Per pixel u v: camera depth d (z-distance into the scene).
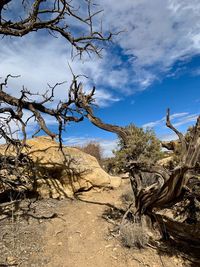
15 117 9.70
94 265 6.64
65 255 7.00
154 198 7.49
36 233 7.80
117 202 10.63
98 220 8.83
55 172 11.40
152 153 10.57
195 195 7.46
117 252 7.11
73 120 9.72
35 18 9.33
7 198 10.14
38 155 11.47
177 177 6.95
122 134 9.36
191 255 7.24
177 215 8.40
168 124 7.40
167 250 7.32
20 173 9.98
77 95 9.31
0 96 9.53
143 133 10.90
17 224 8.20
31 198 10.38
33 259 6.71
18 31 9.39
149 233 7.86
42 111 9.98
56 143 12.67
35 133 9.69
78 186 11.48
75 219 8.84
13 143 9.87
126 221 8.08
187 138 8.88
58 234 7.88
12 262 6.49
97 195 11.51
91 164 12.39
